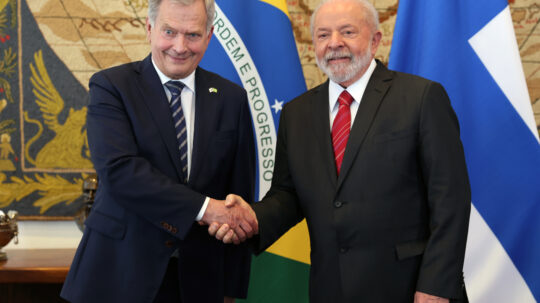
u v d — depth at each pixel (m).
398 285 1.70
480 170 2.38
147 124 1.79
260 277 2.68
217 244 1.89
